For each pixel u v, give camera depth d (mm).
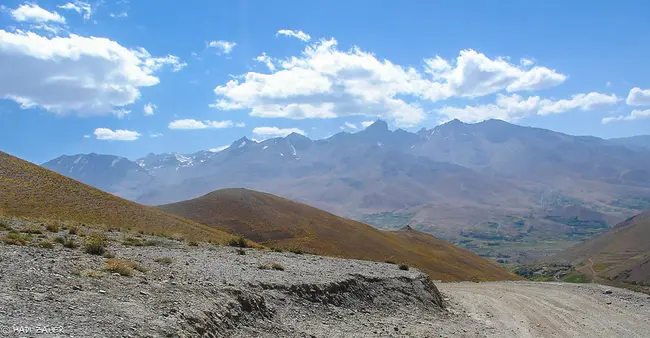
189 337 12109
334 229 107938
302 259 32438
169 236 41719
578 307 29578
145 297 14172
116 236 34469
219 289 16953
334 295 21953
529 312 27688
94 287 14219
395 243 109312
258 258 29781
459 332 21344
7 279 13430
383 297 24719
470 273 93625
